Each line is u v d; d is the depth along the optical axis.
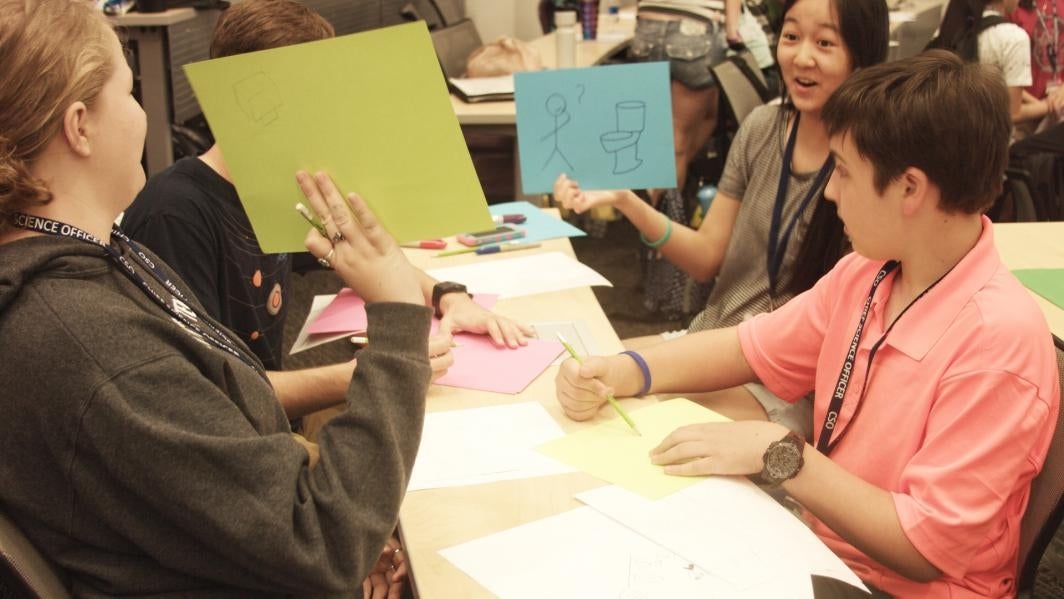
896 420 1.20
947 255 1.17
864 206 1.18
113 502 0.82
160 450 0.79
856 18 1.76
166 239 1.46
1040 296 1.72
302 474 0.89
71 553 0.85
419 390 0.97
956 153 1.09
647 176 1.86
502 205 2.30
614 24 5.04
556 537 1.03
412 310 1.00
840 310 1.34
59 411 0.79
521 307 1.71
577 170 1.86
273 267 1.69
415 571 0.98
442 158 1.10
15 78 0.79
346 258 1.03
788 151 1.92
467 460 1.20
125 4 3.10
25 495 0.82
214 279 1.54
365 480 0.91
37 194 0.81
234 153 1.09
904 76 1.12
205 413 0.83
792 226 1.90
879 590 1.20
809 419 1.63
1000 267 1.17
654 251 3.43
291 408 1.52
